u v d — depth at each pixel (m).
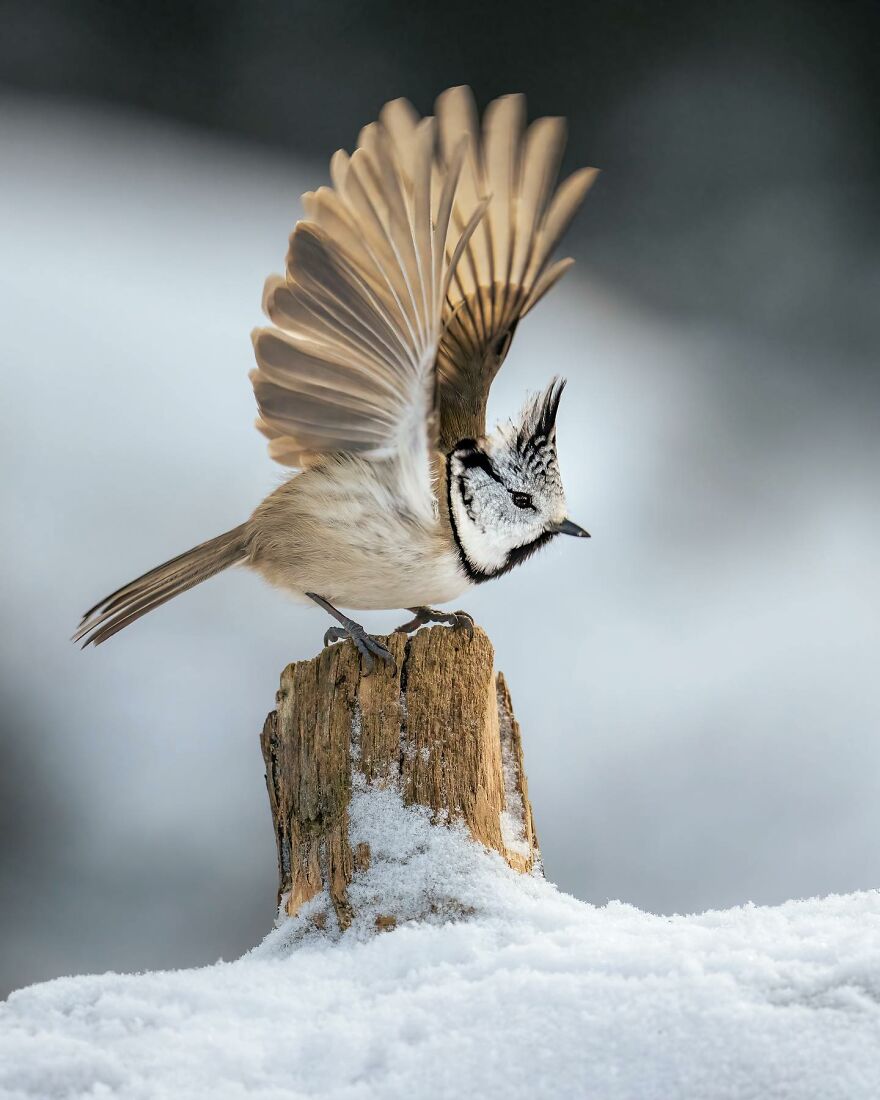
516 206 6.20
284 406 5.64
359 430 5.75
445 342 6.35
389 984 4.04
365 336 5.45
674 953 3.93
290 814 5.17
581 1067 3.35
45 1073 3.48
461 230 6.17
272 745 5.50
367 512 5.89
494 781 5.11
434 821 4.91
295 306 5.35
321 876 4.93
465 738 5.02
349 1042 3.60
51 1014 3.92
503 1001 3.69
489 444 6.21
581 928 4.41
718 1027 3.42
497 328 6.42
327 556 6.02
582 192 6.21
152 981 4.20
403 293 5.29
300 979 4.19
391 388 5.61
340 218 5.17
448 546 5.99
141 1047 3.65
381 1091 3.35
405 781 4.97
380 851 4.83
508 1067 3.38
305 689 5.18
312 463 6.04
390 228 5.13
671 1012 3.52
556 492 6.34
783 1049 3.30
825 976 3.67
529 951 4.08
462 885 4.73
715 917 4.50
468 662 5.12
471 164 5.98
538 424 6.36
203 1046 3.65
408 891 4.72
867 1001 3.49
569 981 3.76
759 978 3.71
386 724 5.04
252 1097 3.37
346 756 5.02
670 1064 3.31
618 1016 3.54
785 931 4.20
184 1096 3.38
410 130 5.12
